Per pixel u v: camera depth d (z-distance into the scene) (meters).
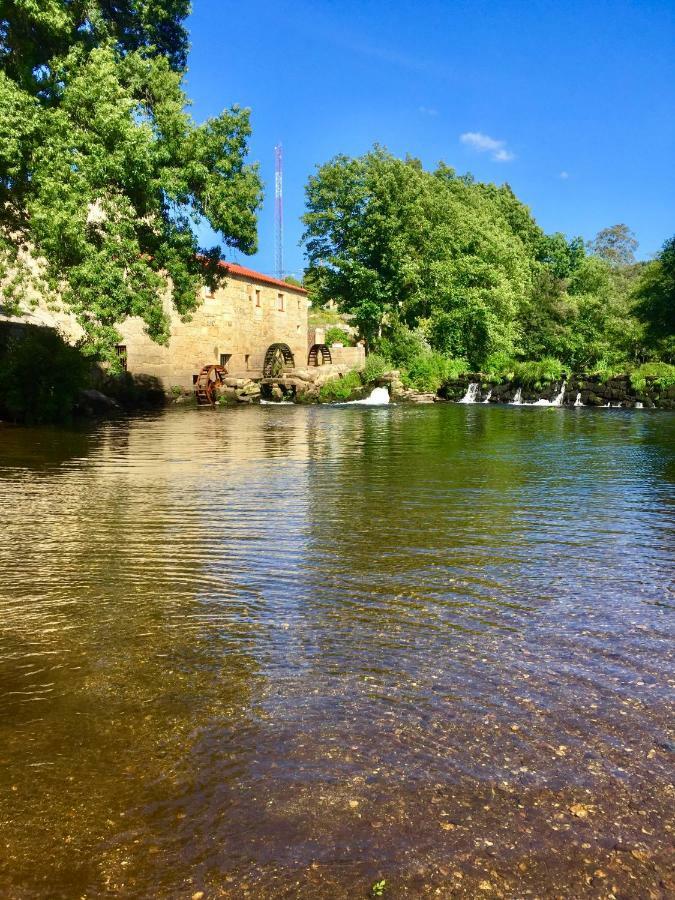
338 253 49.09
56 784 2.51
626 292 71.88
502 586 5.02
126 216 25.05
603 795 2.45
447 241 50.88
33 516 7.69
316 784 2.50
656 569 5.50
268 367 43.59
